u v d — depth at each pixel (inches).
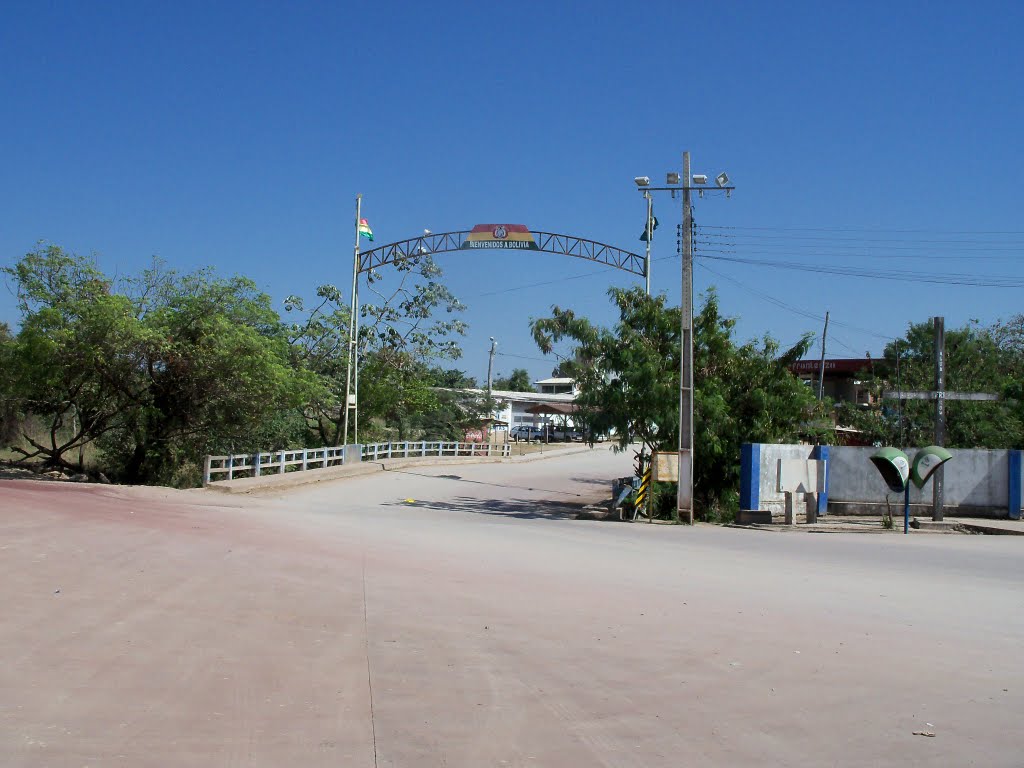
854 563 575.8
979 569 555.2
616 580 460.4
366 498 1110.4
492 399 2586.1
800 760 197.9
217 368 1245.7
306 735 205.3
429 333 1952.5
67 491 876.0
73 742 195.3
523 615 352.5
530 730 213.9
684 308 911.7
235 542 554.6
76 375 1207.6
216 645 286.2
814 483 971.9
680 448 910.4
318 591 390.6
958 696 251.0
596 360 1019.3
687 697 245.0
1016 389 1445.6
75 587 372.8
